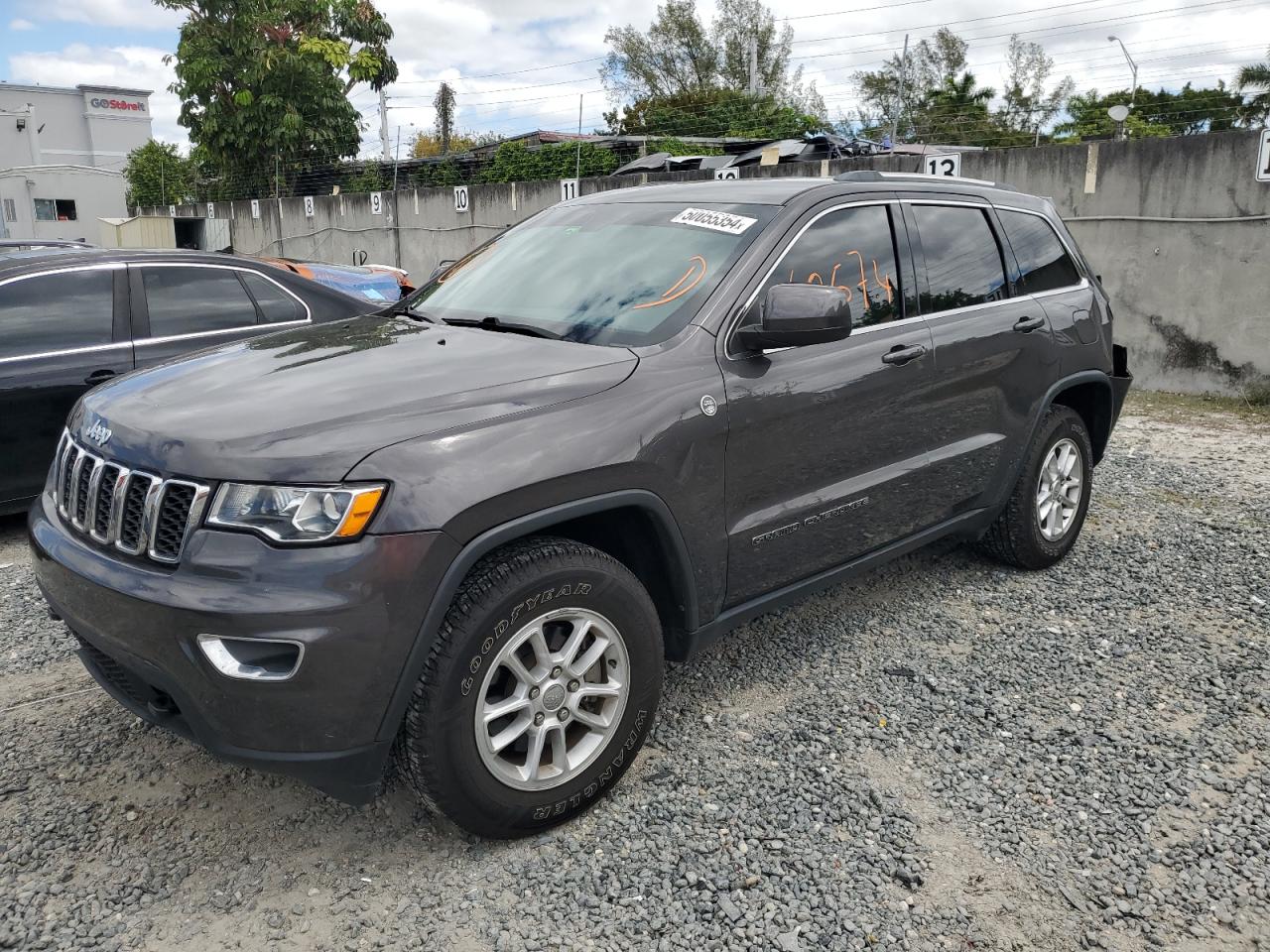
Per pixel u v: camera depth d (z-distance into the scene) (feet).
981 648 13.26
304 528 7.66
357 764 8.04
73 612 8.73
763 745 10.86
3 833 9.29
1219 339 31.12
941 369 12.71
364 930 8.09
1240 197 29.89
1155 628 13.91
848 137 73.10
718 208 11.87
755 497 10.63
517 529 8.37
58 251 21.38
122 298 18.95
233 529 7.73
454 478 8.04
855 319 11.84
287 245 75.00
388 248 63.82
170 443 8.24
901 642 13.46
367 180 81.20
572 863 8.91
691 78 154.51
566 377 9.24
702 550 10.07
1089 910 8.37
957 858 9.02
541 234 13.04
